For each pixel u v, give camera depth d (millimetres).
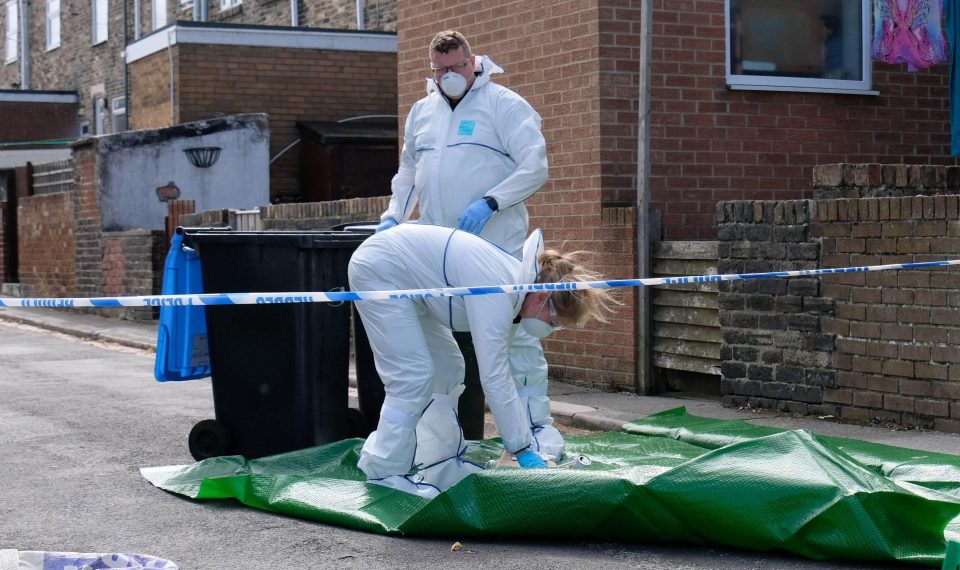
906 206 14609
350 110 38875
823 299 15703
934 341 14367
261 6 45281
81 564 8617
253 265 13055
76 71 56750
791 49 20172
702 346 17734
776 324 16359
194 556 9586
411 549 9680
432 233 11008
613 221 18609
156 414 17375
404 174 13234
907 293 14648
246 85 37656
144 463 13562
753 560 9234
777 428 15008
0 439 15180
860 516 8984
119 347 28906
